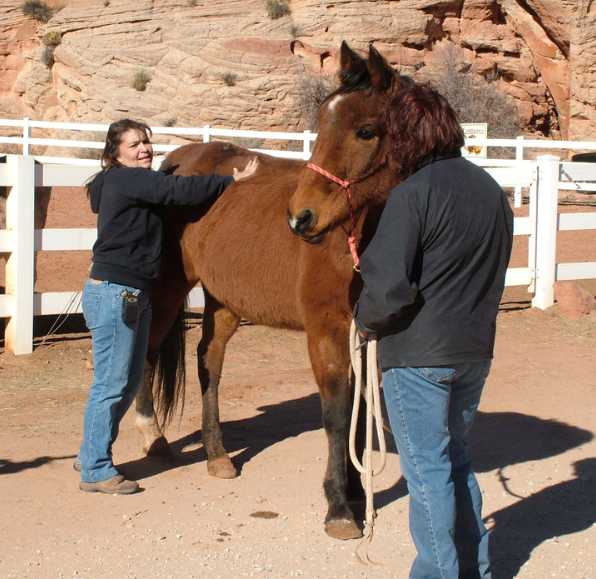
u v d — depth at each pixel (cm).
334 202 398
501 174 1034
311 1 3159
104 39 3272
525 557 431
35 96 3553
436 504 352
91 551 433
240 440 610
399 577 408
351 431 401
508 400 703
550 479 537
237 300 521
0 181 792
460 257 345
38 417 644
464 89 2916
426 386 351
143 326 511
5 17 3759
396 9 3125
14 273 798
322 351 451
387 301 338
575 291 1014
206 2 3209
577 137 3020
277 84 3034
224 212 531
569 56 3061
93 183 515
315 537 453
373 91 397
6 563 419
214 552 434
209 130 1862
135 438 611
